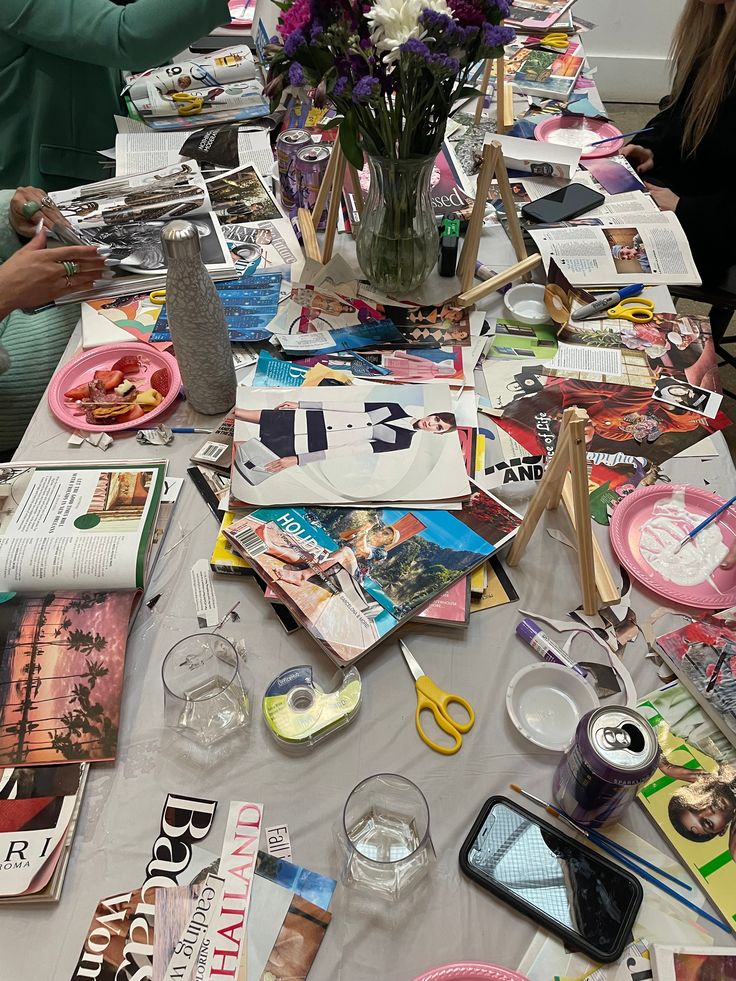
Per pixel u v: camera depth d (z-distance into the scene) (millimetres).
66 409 1005
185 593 800
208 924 574
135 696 714
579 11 2834
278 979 549
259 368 1021
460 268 1175
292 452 902
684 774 657
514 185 1391
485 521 837
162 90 1618
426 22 826
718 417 982
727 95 1538
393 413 952
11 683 703
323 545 810
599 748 559
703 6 1524
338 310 1130
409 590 770
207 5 1356
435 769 668
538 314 1145
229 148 1480
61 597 768
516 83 1651
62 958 559
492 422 984
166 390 1020
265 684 727
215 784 655
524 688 726
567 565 828
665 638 744
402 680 731
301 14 883
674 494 890
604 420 980
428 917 581
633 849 617
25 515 838
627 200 1339
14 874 587
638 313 1138
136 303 1163
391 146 945
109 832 626
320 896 589
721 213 1438
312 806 642
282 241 1265
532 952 564
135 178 1377
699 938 569
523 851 610
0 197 1290
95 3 1389
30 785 645
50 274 1124
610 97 3094
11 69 1547
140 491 871
